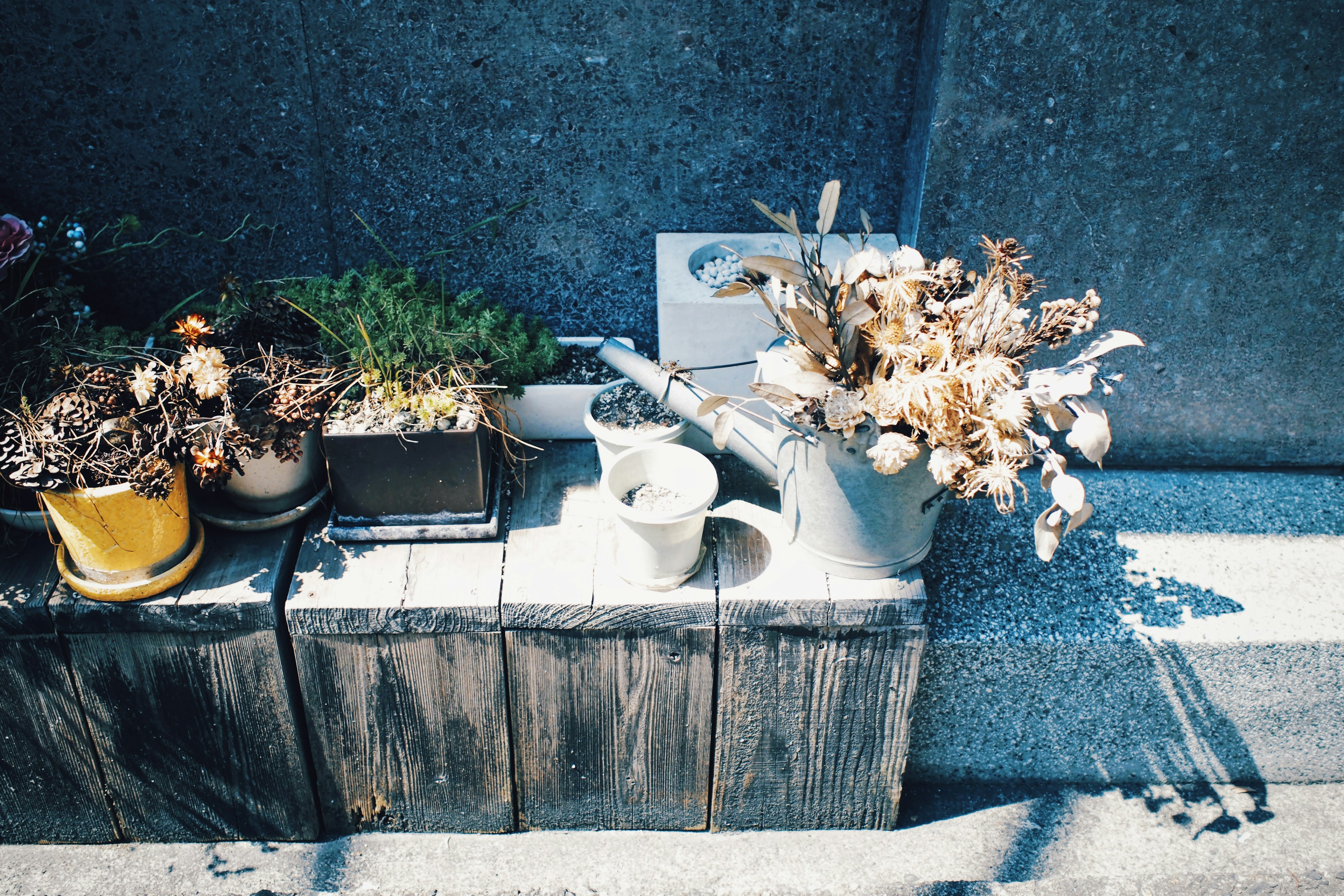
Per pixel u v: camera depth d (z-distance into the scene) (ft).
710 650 5.53
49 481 4.84
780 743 5.89
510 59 6.18
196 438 5.05
